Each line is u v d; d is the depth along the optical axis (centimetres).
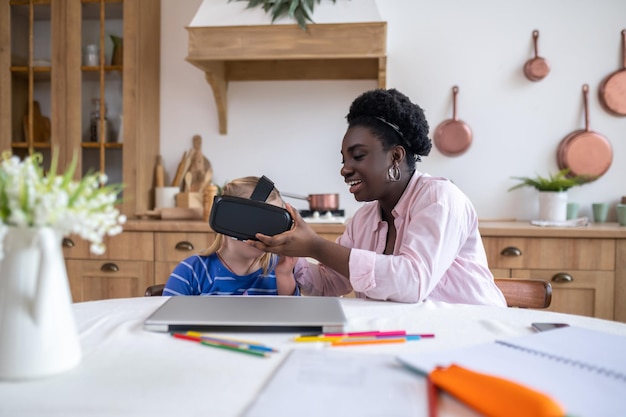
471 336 68
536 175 222
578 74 217
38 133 223
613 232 173
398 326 73
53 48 213
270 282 119
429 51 224
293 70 228
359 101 106
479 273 110
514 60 220
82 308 83
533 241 178
